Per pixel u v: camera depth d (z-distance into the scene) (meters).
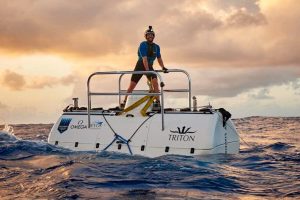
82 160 8.96
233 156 9.90
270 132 23.34
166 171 7.72
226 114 9.80
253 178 7.37
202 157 9.15
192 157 9.12
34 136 19.77
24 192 6.29
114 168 8.02
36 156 9.66
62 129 10.89
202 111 9.90
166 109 10.36
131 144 9.83
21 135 20.56
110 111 10.89
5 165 8.70
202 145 9.27
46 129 26.53
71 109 11.34
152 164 8.34
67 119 11.02
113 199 5.77
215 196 6.00
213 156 9.23
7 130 13.92
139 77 11.19
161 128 9.77
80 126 10.73
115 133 10.16
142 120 10.14
